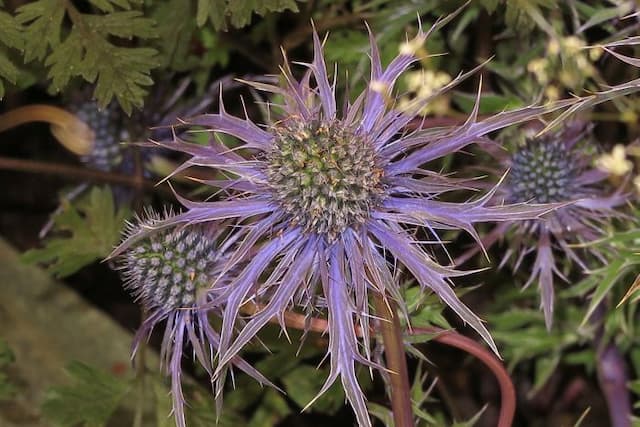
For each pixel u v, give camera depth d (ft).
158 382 1.09
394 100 0.90
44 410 1.07
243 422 1.12
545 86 1.04
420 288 0.92
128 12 1.02
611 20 1.05
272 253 0.87
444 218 0.85
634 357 1.15
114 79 1.01
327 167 0.87
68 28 1.18
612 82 1.10
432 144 0.87
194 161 0.88
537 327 1.15
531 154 1.00
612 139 1.15
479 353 0.93
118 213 1.16
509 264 1.16
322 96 0.89
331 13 1.15
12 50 1.11
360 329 0.91
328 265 0.87
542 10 1.07
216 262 0.92
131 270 0.94
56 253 1.13
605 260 0.99
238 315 0.90
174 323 0.94
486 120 0.84
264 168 0.89
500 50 1.15
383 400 1.13
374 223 0.87
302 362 1.17
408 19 1.10
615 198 0.99
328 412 1.13
